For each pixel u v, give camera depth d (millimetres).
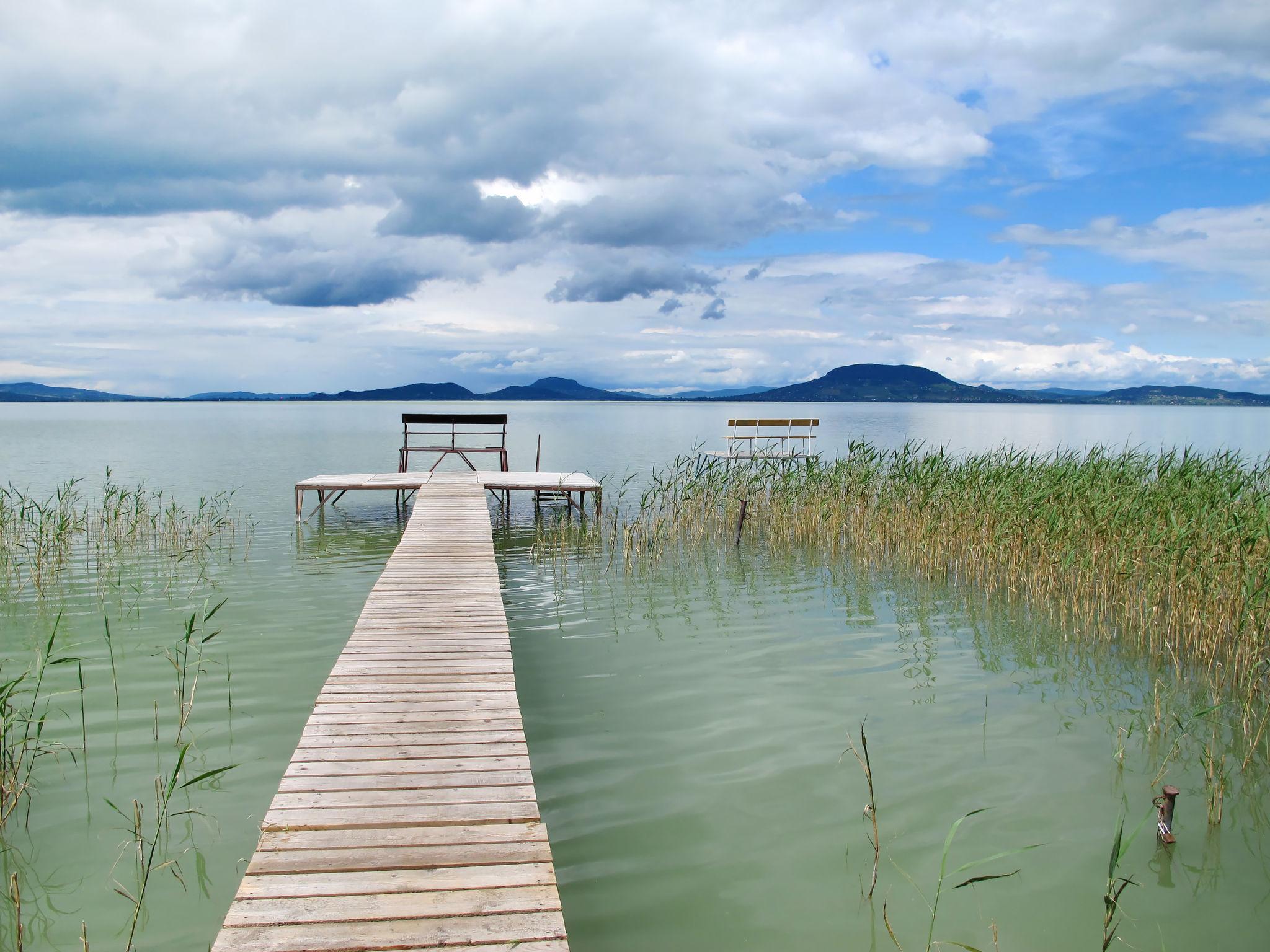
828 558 11828
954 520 11039
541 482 15672
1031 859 4230
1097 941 3641
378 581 8328
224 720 5742
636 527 13477
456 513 12930
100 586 9750
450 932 2873
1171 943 3637
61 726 5637
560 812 4605
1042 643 7770
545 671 6941
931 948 3553
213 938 3541
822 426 53562
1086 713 6102
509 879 3211
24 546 11391
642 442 37500
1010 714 6066
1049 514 9609
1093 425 57906
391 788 3969
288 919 2920
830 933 3639
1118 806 4773
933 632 8141
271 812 3705
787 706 6176
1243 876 4129
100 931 3584
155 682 6480
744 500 12828
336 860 3314
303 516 15617
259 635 7750
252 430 50438
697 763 5215
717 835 4387
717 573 10883
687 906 3812
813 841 4348
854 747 5473
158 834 4160
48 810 4551
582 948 3525
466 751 4402
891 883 4008
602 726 5785
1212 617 7324
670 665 7086
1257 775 5176
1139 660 7316
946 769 5172
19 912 3309
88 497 17344
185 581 10047
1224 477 10977
